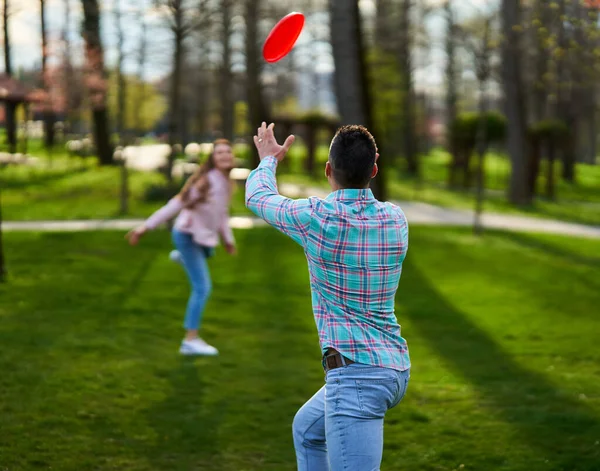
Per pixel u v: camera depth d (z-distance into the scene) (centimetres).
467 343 744
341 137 291
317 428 298
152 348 683
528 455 459
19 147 4300
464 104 4556
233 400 549
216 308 863
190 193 637
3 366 610
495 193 2923
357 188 290
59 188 2414
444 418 525
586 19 949
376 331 280
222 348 694
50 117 4528
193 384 583
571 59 1020
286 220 288
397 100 3444
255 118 2670
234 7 2273
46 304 843
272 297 935
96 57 2973
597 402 564
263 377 608
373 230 282
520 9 1110
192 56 3678
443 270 1184
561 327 818
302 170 3594
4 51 3481
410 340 752
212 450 458
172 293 929
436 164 4844
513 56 2323
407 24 2966
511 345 739
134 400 541
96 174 3030
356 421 274
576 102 3772
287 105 5059
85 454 444
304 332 768
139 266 1115
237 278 1055
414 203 2362
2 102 3681
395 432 498
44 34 3150
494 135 2927
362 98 1275
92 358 642
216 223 650
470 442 480
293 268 1150
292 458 449
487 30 1518
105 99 3475
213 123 6016
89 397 543
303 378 608
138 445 461
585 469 439
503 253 1379
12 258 1141
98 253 1221
